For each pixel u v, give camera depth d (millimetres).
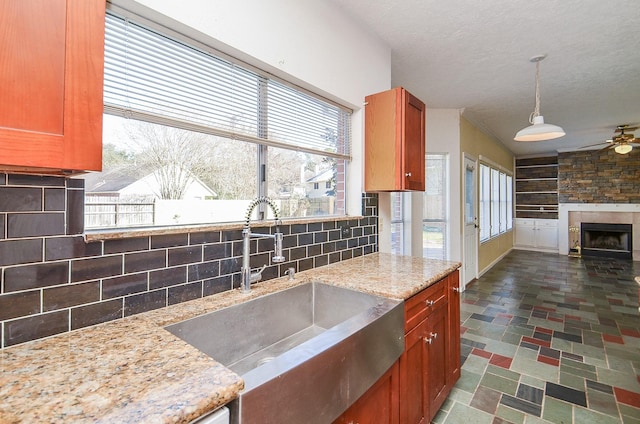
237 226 1404
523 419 1795
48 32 682
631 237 6602
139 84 1192
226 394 649
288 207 1862
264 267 1482
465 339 2834
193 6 1258
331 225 1986
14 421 541
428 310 1618
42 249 909
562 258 6828
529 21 2219
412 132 2213
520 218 8156
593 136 5895
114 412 570
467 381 2172
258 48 1517
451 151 4312
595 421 1767
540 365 2375
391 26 2279
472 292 4281
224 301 1250
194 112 1362
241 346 1288
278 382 752
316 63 1867
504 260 6633
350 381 997
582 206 7109
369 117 2246
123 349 830
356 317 1146
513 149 7344
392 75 3168
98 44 759
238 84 1540
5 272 848
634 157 6574
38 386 652
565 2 2006
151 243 1136
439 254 4375
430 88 3535
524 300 3928
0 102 625
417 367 1501
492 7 2061
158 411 577
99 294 1013
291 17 1699
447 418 1808
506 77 3227
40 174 892
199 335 1140
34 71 664
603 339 2809
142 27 1199
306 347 899
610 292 4258
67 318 948
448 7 2062
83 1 733
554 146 6902
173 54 1291
